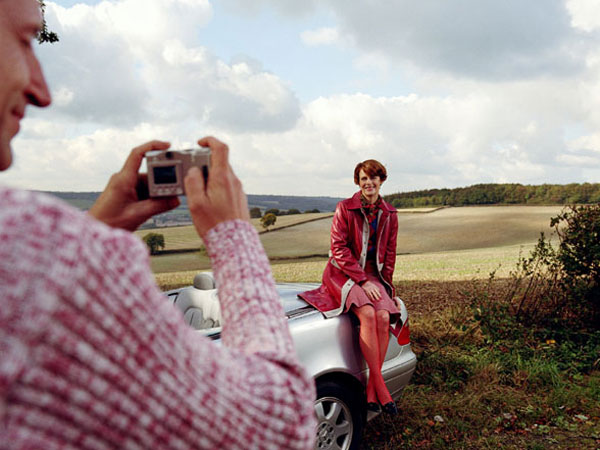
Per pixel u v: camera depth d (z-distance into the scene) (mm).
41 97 377
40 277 268
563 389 4770
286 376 414
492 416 4246
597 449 3717
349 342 3299
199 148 495
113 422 301
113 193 498
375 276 3707
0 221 274
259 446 375
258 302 452
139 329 314
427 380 5012
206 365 364
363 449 3707
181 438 333
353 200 3654
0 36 339
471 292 10680
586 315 6770
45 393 273
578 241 6707
